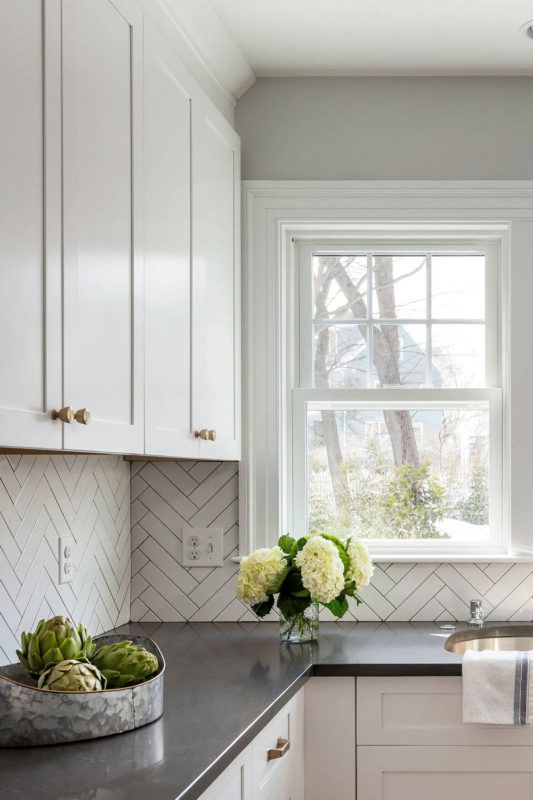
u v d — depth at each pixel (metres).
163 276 2.06
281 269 2.95
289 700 2.04
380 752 2.26
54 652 1.58
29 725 1.50
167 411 2.07
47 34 1.45
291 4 2.48
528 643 2.68
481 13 2.54
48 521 2.18
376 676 2.25
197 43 2.50
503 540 2.95
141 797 1.27
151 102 1.99
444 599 2.86
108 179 1.72
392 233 3.02
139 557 2.90
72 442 1.51
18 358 1.34
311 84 2.96
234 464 2.89
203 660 2.29
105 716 1.56
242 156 2.95
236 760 1.63
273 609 2.86
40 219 1.42
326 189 2.92
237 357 2.78
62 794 1.28
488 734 2.25
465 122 2.94
